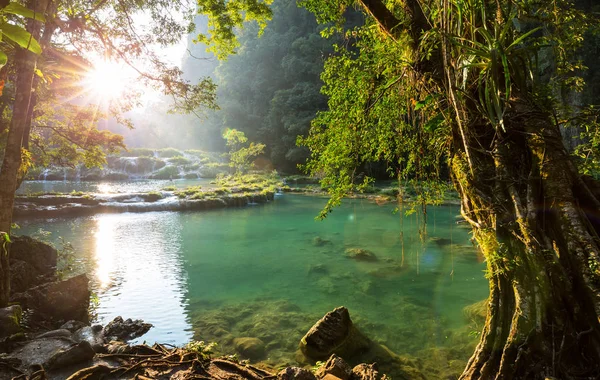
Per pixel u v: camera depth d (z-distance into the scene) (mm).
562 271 2873
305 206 22328
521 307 2990
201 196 22250
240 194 23766
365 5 4781
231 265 10188
